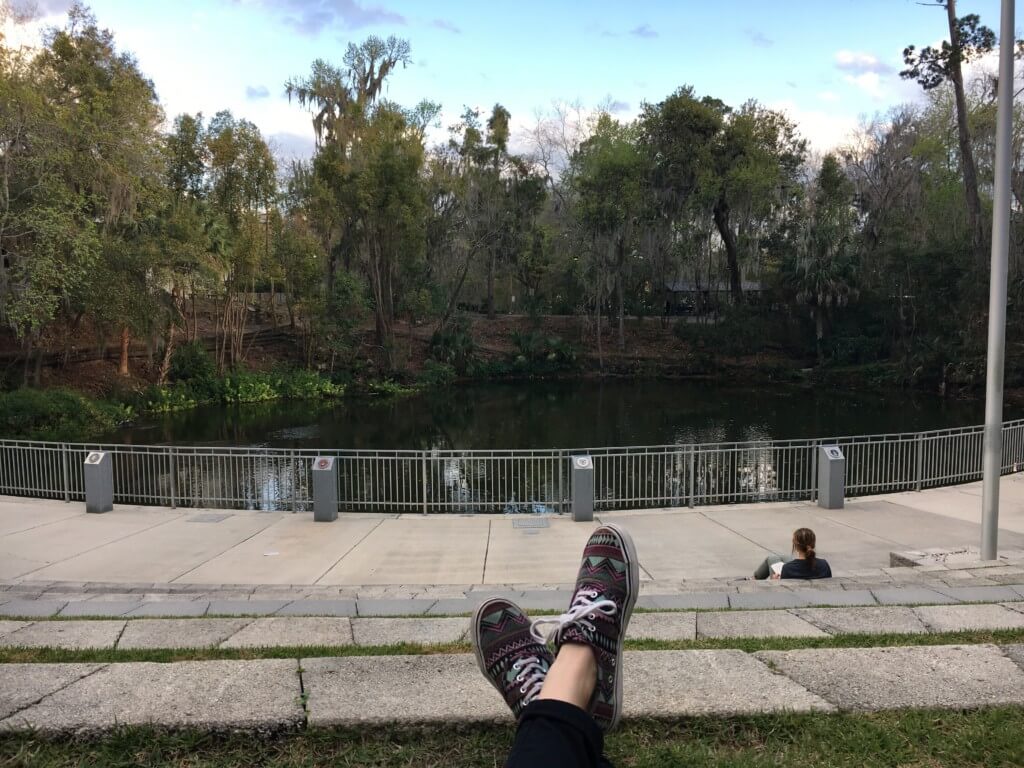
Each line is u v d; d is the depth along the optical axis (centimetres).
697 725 258
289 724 250
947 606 451
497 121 5378
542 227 5556
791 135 5206
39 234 2261
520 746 141
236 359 3934
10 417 2433
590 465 1046
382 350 4453
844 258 4597
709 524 1014
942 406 3428
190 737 247
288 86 4150
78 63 2722
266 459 1705
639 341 5409
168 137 3431
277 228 4022
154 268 2866
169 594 633
